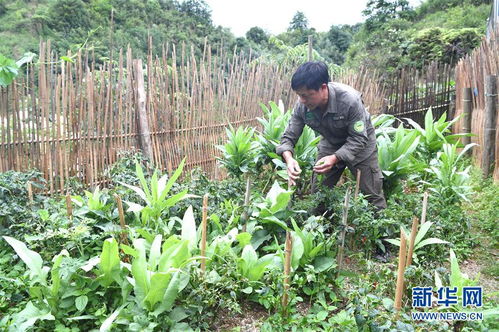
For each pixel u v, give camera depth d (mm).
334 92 3521
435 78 9148
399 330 2117
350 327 2582
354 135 3521
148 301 2521
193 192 3957
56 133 4258
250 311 2885
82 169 4480
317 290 2953
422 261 3439
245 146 4656
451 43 17078
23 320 2412
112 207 3660
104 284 2699
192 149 5559
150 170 4680
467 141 7242
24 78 4488
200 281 2684
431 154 5434
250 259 2936
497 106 5895
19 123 4031
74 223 3137
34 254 2721
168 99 5191
